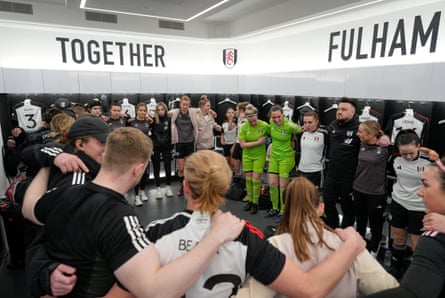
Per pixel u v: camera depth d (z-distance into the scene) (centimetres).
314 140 318
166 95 641
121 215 81
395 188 249
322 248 100
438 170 96
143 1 433
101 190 86
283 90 563
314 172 323
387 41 407
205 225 88
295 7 482
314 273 88
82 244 80
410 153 225
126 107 608
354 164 275
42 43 549
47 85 545
